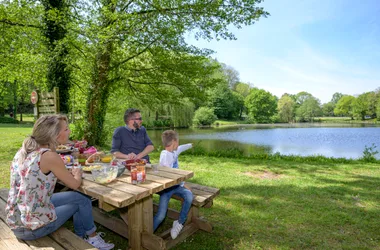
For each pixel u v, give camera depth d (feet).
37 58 25.26
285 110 178.81
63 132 5.72
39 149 5.20
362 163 23.90
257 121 167.94
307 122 185.26
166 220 9.45
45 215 5.15
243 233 8.44
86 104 27.78
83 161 8.13
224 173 17.79
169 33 23.56
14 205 5.07
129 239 7.08
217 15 24.41
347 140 62.69
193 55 26.89
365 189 13.87
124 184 6.05
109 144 32.12
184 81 27.58
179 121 71.20
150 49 25.43
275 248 7.50
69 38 22.88
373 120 182.91
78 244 5.06
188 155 27.84
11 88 78.64
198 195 7.98
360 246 7.64
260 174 17.87
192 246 7.56
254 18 24.61
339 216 9.89
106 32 22.20
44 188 5.09
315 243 7.82
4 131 47.32
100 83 26.23
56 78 24.49
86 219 6.59
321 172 18.93
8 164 18.80
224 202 11.46
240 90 203.72
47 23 24.50
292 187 14.08
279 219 9.61
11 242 5.13
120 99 35.22
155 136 57.16
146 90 30.17
